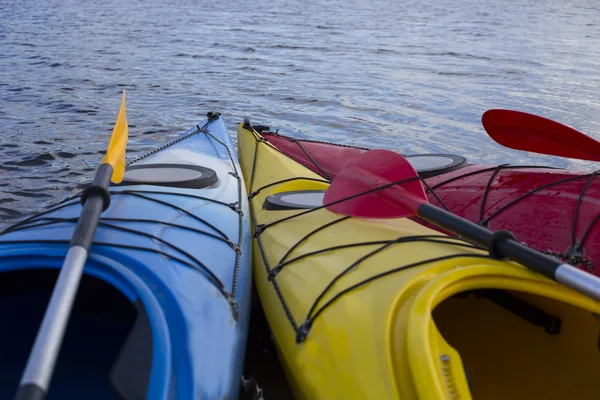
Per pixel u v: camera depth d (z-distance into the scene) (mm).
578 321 1936
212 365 1710
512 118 2824
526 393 1988
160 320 1661
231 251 2371
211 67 8078
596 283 1495
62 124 5230
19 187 3852
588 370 1920
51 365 1312
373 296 1812
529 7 20109
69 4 15398
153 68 7863
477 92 7039
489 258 1824
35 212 3516
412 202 2094
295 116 5887
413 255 1989
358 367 1616
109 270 1862
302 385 1817
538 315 2033
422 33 12320
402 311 1664
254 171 3422
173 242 2168
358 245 2184
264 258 2496
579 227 2271
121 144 2330
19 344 2039
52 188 3859
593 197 2340
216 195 2801
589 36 12633
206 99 6391
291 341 1966
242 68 8078
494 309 2207
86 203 1863
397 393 1479
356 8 17438
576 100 6715
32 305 2152
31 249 1913
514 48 10523
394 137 5312
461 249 1971
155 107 5980
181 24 12391
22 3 15164
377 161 2305
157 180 2717
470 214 2709
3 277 2092
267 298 2312
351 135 5348
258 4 17297
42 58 8172
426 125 5684
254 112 5969
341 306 1860
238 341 1968
